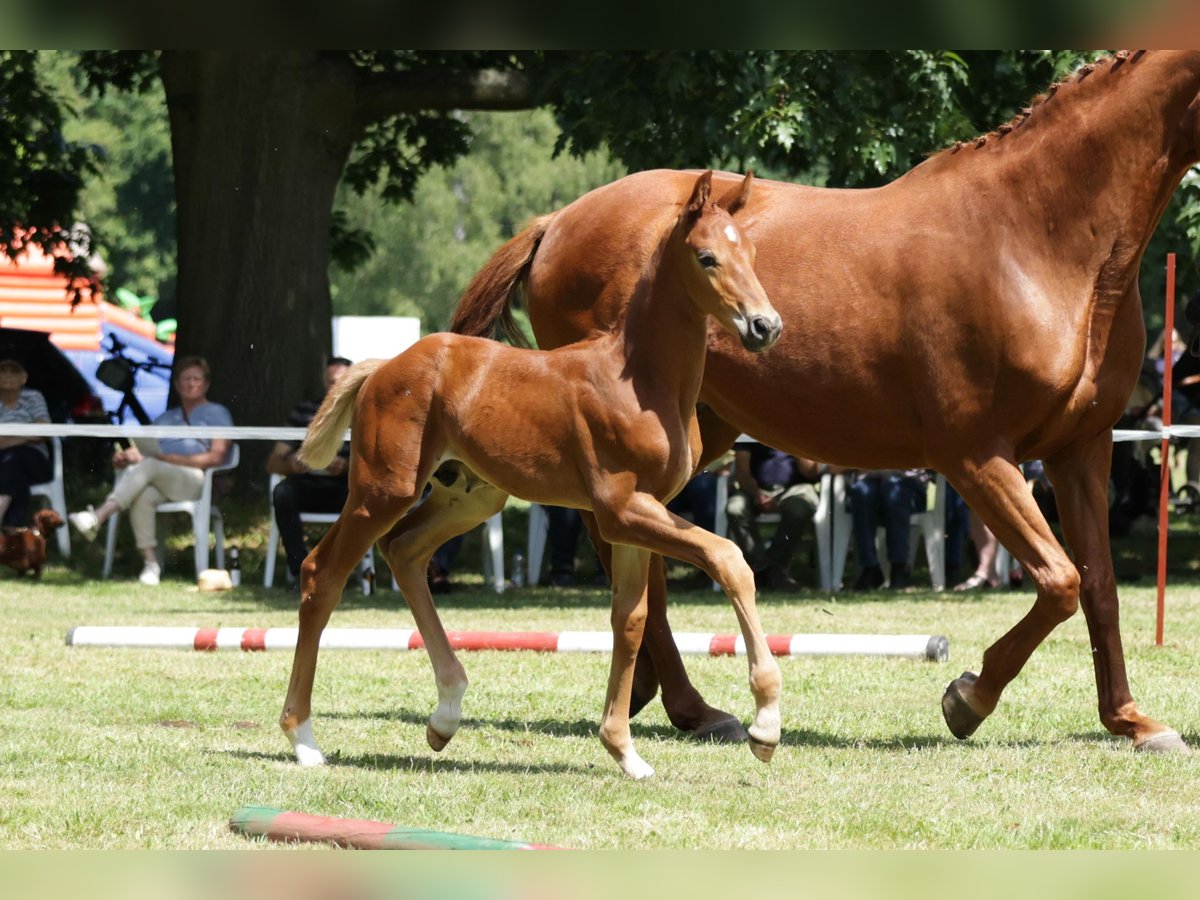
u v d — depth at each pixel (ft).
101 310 156.56
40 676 42.32
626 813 26.61
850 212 34.14
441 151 116.67
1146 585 69.10
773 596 64.90
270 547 68.80
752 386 34.42
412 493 29.91
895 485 67.36
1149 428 77.71
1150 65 31.91
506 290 37.55
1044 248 32.35
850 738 34.65
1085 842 24.82
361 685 41.88
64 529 77.71
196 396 70.13
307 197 92.12
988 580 68.08
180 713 36.88
